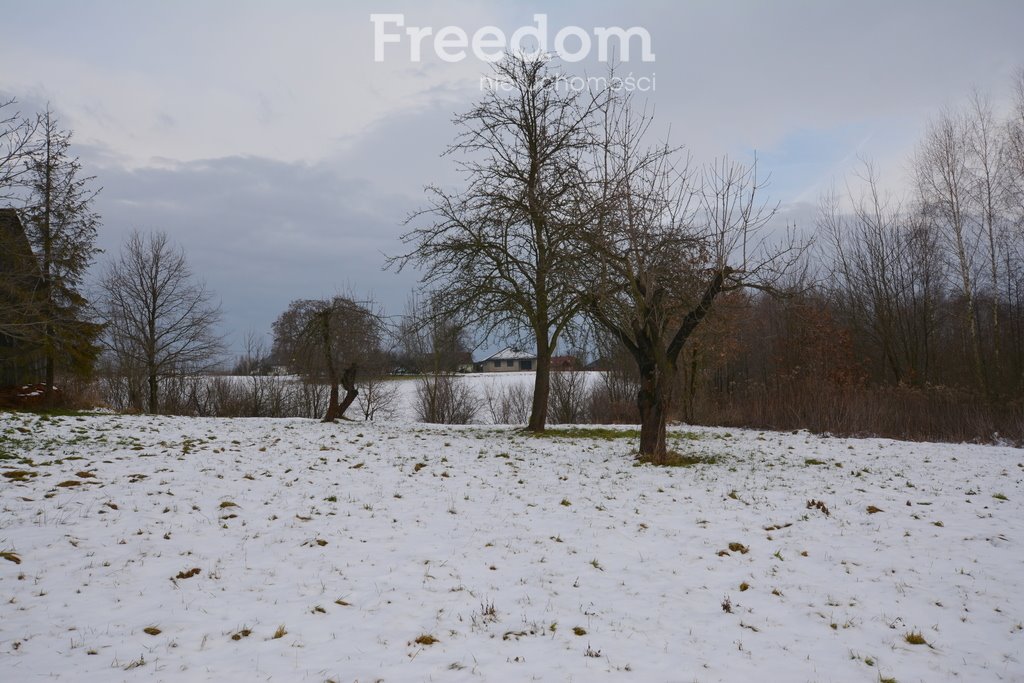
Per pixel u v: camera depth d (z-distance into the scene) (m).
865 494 10.29
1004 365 28.53
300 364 25.27
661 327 13.72
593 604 5.78
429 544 7.22
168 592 5.64
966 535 7.98
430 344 33.72
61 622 4.96
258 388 37.47
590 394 34.78
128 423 17.11
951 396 22.50
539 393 19.58
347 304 23.19
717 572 6.71
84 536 6.78
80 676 4.18
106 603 5.35
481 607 5.59
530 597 5.87
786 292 14.08
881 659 4.91
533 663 4.64
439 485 10.22
